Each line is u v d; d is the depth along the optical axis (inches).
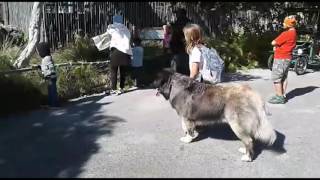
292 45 209.3
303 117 191.3
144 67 250.7
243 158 140.7
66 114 188.1
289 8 350.9
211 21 370.0
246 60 328.8
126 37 225.9
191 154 145.5
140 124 176.2
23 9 304.2
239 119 138.5
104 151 146.3
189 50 157.6
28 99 193.6
